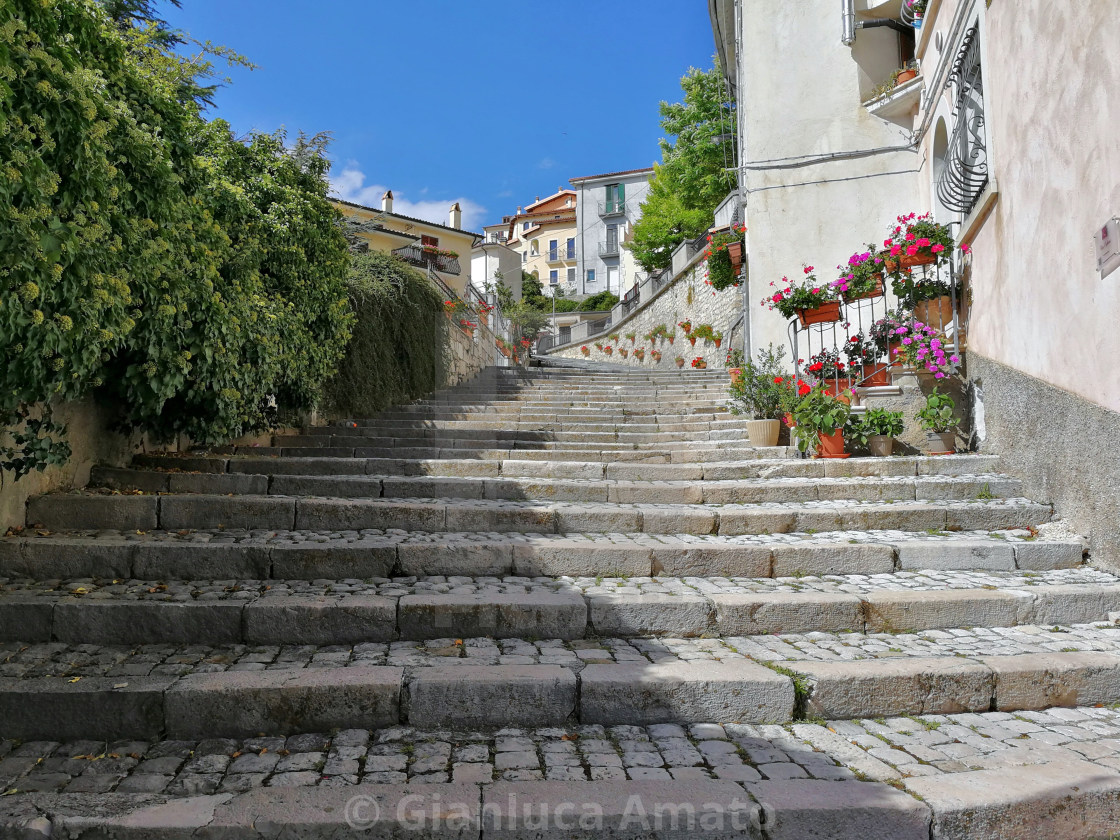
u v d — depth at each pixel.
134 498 5.09
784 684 3.25
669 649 3.76
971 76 6.95
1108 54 4.47
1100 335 4.73
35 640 3.71
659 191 29.83
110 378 5.38
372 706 3.14
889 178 9.12
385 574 4.59
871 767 2.82
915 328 7.50
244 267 6.17
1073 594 4.23
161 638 3.74
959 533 5.40
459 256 31.64
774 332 9.40
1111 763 2.88
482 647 3.74
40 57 3.45
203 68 6.78
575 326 34.69
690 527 5.48
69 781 2.74
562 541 4.98
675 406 10.32
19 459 4.64
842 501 6.07
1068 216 5.08
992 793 2.59
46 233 3.53
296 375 7.19
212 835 2.39
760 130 9.55
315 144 8.30
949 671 3.40
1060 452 5.36
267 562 4.49
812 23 9.45
